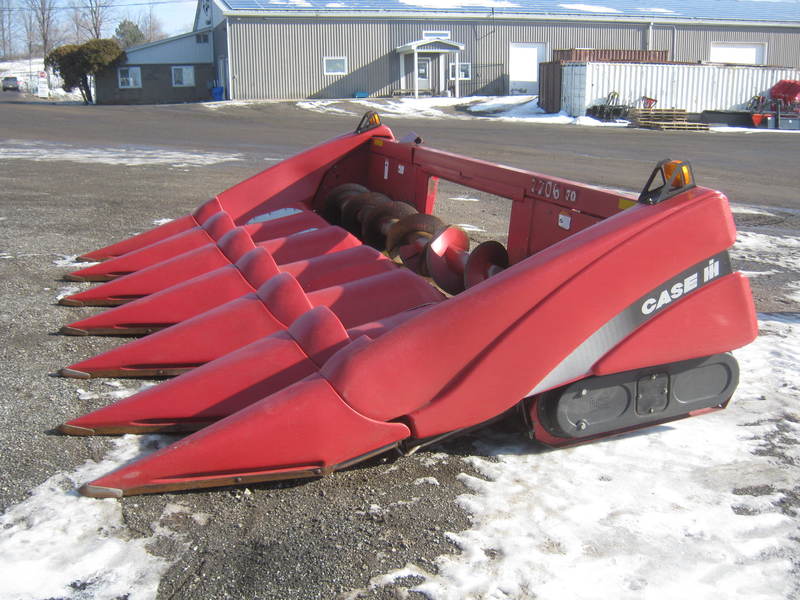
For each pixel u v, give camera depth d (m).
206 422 3.02
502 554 2.36
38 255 6.01
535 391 2.76
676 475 2.84
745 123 29.91
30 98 55.19
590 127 27.55
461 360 2.71
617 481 2.79
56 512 2.47
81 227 7.25
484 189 4.36
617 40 41.56
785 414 3.39
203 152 15.71
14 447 2.88
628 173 13.98
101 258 5.74
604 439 3.11
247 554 2.33
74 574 2.20
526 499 2.66
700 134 25.53
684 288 2.85
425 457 2.94
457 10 39.53
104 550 2.31
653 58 35.22
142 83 42.53
